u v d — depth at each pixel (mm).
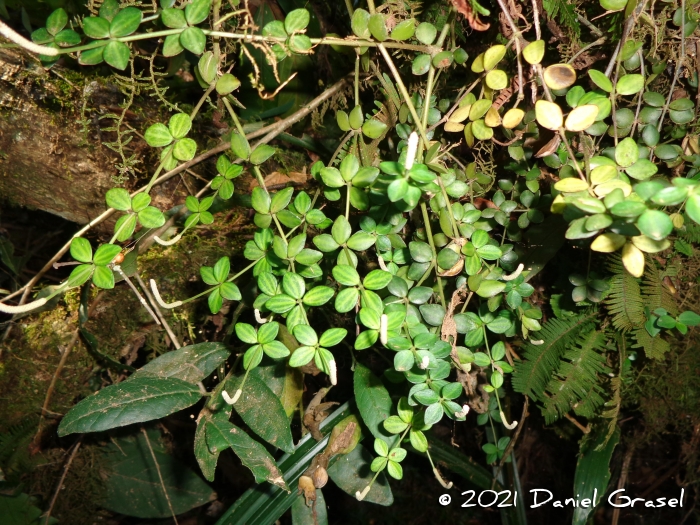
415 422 221
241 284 366
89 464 429
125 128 349
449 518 551
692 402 352
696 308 325
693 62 277
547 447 490
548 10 271
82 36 288
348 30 391
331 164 299
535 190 290
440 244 249
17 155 340
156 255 369
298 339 201
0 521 401
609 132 265
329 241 217
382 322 178
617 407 322
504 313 265
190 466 497
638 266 172
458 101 277
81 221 386
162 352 391
